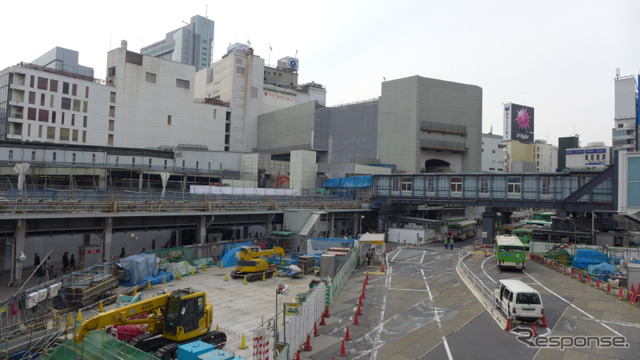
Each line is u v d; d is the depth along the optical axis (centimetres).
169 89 11238
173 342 2000
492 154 16112
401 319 2727
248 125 13588
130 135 10481
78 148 7244
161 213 4681
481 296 3244
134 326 2209
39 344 2128
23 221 3675
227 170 9238
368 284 3816
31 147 6756
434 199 7506
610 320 2656
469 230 8081
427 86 10550
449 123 10750
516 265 4375
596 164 13088
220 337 2219
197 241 5366
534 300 2541
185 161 8644
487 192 6975
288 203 6475
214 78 14512
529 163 15688
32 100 8912
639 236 5731
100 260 4175
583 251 4409
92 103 9831
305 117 12244
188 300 2039
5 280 3738
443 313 2864
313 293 2562
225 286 3684
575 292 3431
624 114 12094
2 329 2145
